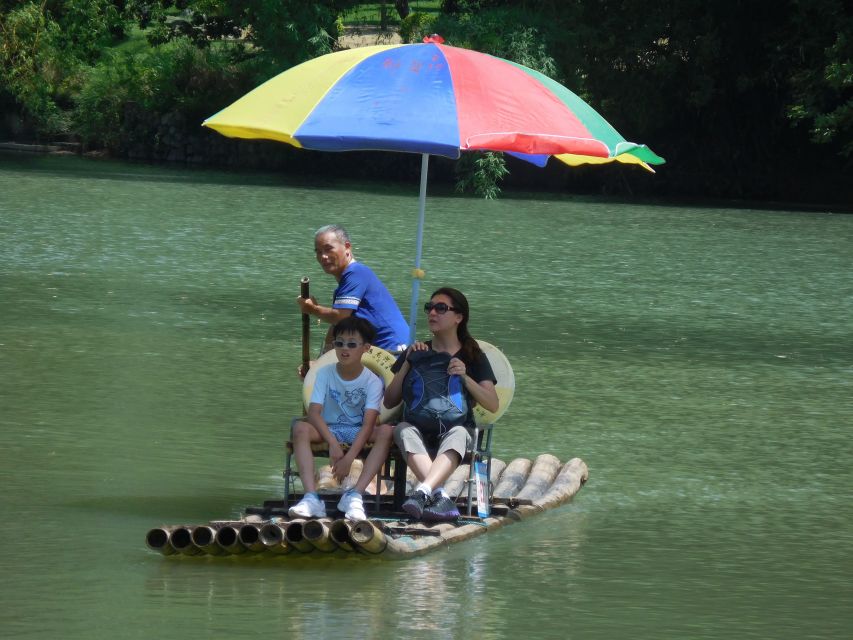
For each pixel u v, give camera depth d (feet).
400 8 508.94
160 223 244.01
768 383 120.06
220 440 89.35
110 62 483.10
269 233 234.99
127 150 447.01
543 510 75.56
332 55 73.92
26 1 467.11
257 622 54.29
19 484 76.18
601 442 94.53
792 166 405.59
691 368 125.90
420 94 69.62
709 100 395.34
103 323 135.85
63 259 188.14
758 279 200.44
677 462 89.56
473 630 54.39
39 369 110.73
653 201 367.86
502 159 354.95
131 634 52.31
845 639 55.52
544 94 71.41
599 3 403.34
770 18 393.29
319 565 63.16
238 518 70.44
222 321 140.46
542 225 278.05
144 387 105.60
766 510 77.82
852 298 182.50
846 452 94.27
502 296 170.60
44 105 459.32
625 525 73.36
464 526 70.08
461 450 70.03
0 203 268.41
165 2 496.64
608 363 126.52
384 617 55.52
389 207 304.09
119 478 78.38
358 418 70.79
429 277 185.37
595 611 57.93
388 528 67.62
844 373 126.62
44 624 53.26
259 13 422.82
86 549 64.28
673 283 192.44
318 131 68.44
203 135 437.17
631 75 397.39
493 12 388.57
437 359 70.85
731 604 59.82
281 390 106.63
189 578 60.34
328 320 76.54
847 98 384.47
